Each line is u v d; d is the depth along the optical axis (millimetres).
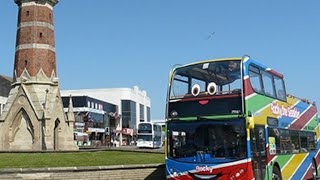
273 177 16531
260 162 14922
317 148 23859
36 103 40250
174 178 14844
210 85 14852
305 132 21938
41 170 17688
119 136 114562
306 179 21219
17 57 41812
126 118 119500
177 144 15047
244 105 14258
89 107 98125
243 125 14078
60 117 42156
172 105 15461
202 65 15398
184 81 15523
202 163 14430
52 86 41844
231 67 14859
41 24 41938
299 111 21375
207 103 14797
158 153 31078
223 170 14086
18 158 24094
